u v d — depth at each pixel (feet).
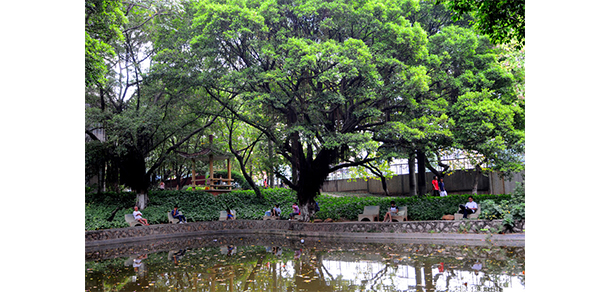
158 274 34.78
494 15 30.81
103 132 85.92
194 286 29.68
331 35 63.21
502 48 62.39
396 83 57.77
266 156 87.61
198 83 65.41
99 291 28.73
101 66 46.03
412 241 54.80
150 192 82.48
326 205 78.33
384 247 49.39
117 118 66.74
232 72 61.57
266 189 93.66
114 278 33.45
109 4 47.91
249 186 101.30
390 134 62.64
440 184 79.36
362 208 70.90
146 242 65.36
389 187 100.73
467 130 57.52
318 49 54.44
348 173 107.86
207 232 77.05
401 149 64.23
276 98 61.57
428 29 71.72
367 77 57.41
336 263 38.01
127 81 75.00
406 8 61.93
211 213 84.74
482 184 86.63
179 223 74.18
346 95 62.85
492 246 45.88
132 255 49.24
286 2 62.59
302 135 62.95
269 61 65.16
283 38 59.26
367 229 62.39
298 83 61.36
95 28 49.01
